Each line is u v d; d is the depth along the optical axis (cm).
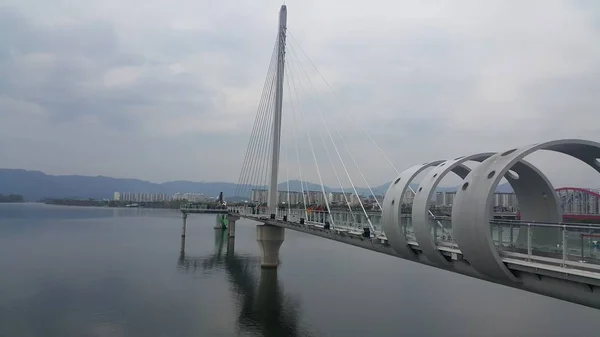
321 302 2989
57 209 17962
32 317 2584
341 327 2475
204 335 2366
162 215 15500
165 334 2364
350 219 2470
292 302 2984
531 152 1115
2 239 6200
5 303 2856
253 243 6619
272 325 2533
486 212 1125
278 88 4875
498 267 1151
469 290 3316
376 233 2030
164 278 3747
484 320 2592
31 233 7156
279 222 3603
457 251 1363
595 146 1118
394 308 2827
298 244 6372
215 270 4181
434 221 1567
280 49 4941
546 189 1352
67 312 2692
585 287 988
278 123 4794
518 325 2495
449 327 2462
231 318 2659
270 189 4631
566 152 1224
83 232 7606
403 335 2334
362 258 4888
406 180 1650
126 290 3291
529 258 1128
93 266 4200
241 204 7606
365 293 3225
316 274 3925
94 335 2322
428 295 3142
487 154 1437
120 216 13675
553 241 1080
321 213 2928
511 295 3141
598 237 952
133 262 4516
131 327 2459
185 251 5475
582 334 2370
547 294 1112
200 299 3073
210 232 8481
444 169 1430
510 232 1228
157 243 6216
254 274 3978
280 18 4994
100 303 2916
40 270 3928
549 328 2450
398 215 1614
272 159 4700
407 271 4016
